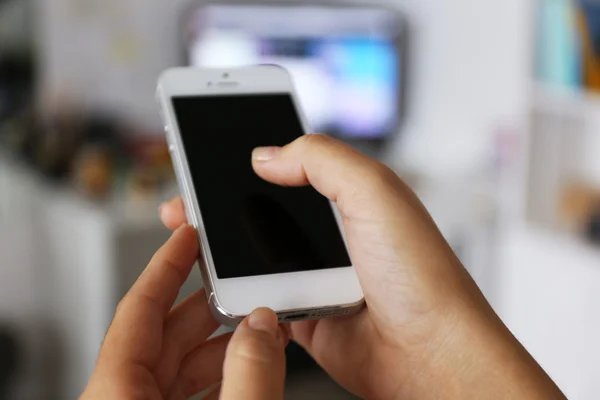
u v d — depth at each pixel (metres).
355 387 0.50
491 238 1.10
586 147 1.04
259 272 0.50
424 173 1.22
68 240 0.93
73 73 1.09
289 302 0.49
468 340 0.47
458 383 0.47
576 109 0.97
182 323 0.49
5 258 1.03
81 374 0.94
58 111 1.07
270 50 1.12
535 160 1.03
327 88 1.17
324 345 0.51
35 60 1.06
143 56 1.13
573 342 0.98
